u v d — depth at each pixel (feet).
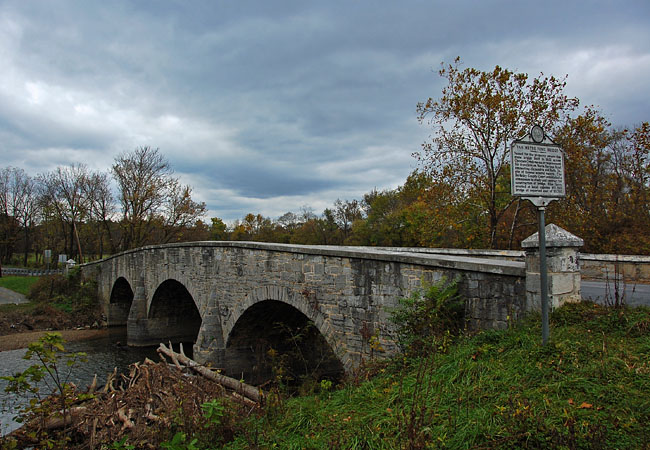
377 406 19.38
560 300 22.94
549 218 78.84
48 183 189.88
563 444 13.29
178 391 30.17
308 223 196.34
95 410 30.04
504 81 76.69
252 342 60.44
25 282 170.40
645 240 74.08
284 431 19.77
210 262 65.00
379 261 33.83
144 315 96.58
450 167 81.41
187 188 165.89
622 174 86.48
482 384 18.45
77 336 106.52
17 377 21.01
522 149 20.06
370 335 33.86
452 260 28.07
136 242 164.25
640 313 21.22
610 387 16.02
